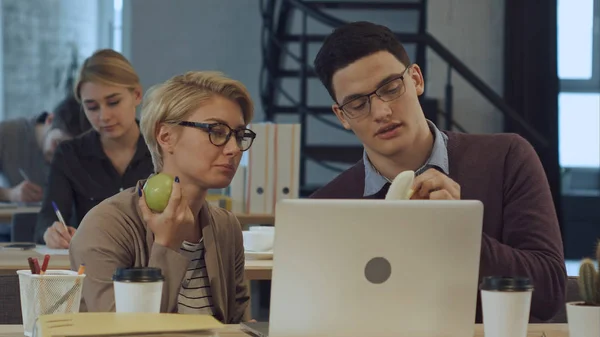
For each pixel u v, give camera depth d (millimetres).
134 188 2258
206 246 2256
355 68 2316
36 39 7754
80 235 2135
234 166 2221
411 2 7477
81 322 1581
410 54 7637
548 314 2311
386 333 1672
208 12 7684
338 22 7258
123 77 3918
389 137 2357
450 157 2533
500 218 2469
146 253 2146
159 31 7648
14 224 4543
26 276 1792
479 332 1921
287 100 7785
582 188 8742
